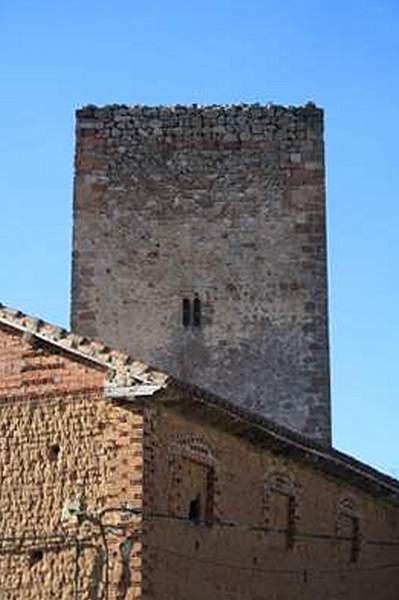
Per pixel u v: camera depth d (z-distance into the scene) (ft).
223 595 91.71
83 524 83.46
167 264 141.28
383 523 123.65
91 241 142.41
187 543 87.61
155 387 83.20
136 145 144.56
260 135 144.15
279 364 137.90
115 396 84.17
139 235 142.10
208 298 140.15
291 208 142.31
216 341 138.92
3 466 86.99
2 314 89.15
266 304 139.64
